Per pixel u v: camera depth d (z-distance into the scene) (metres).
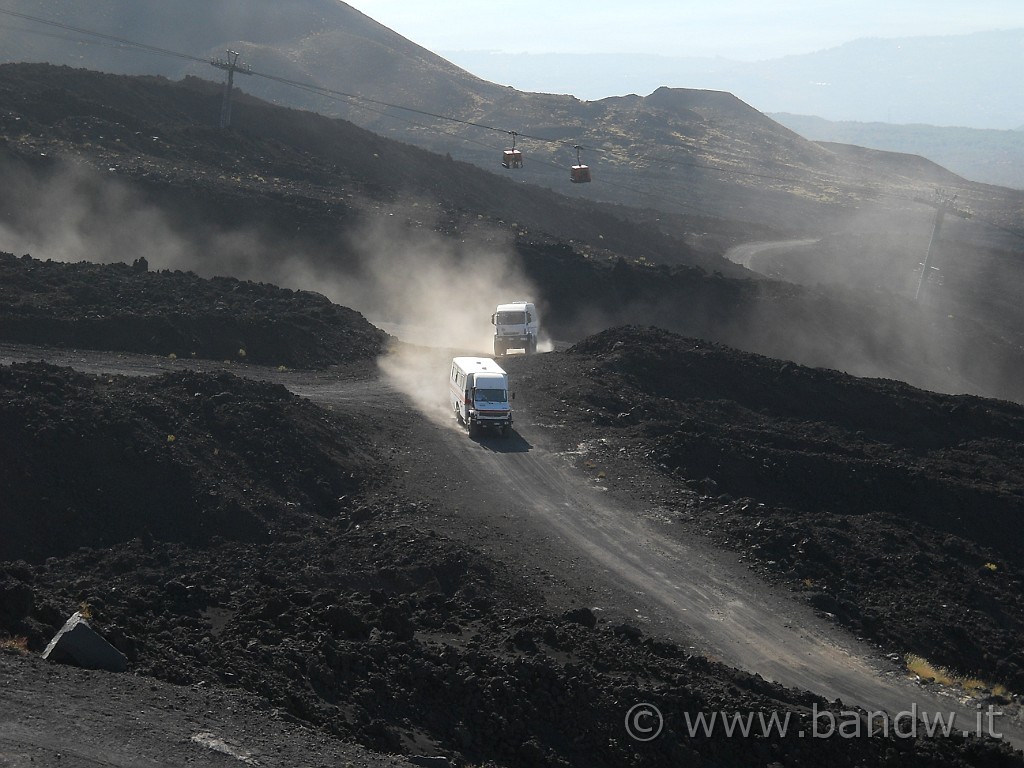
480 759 39.16
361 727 36.94
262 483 72.50
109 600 46.34
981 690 58.97
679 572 68.06
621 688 44.38
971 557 78.81
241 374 104.06
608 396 102.50
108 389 78.31
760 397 111.75
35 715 29.86
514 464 84.50
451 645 47.41
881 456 97.94
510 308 129.62
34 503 63.72
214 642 41.25
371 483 77.50
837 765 44.53
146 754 29.22
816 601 66.00
